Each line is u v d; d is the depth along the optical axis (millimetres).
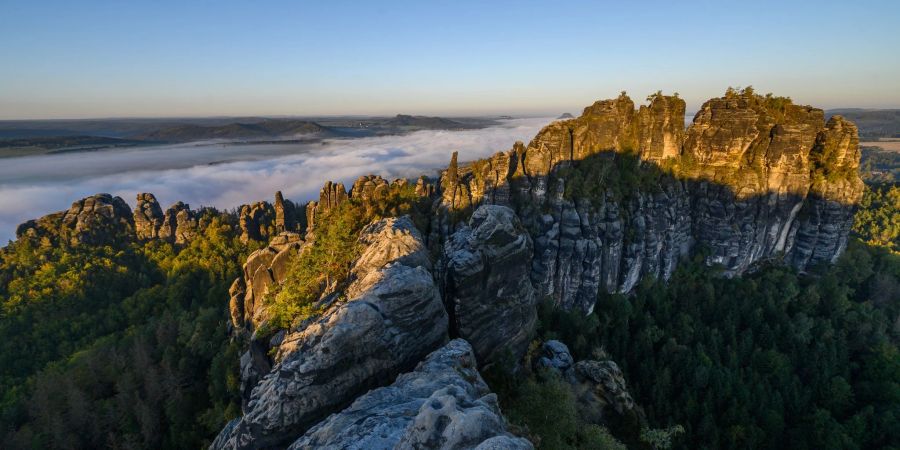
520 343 60375
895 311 96188
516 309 58688
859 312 95062
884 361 78875
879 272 111625
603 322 93438
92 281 142375
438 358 39125
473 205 98688
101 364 92188
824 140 109688
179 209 178375
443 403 23828
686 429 68875
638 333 89188
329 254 58969
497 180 99625
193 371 90188
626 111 111125
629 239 101750
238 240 159250
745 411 69125
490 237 55125
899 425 64875
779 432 67938
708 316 97562
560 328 88625
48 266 143375
